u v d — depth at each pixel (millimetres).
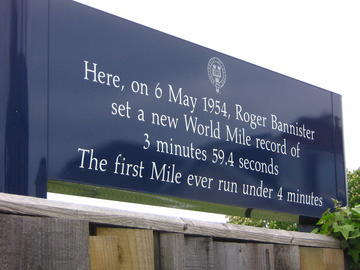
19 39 3713
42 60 3781
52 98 3789
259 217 4953
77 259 2729
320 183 5320
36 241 2609
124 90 4148
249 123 4863
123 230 2982
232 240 3477
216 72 4711
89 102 3955
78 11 3996
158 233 3133
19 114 3646
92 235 2908
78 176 3838
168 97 4379
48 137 3738
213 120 4621
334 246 4070
